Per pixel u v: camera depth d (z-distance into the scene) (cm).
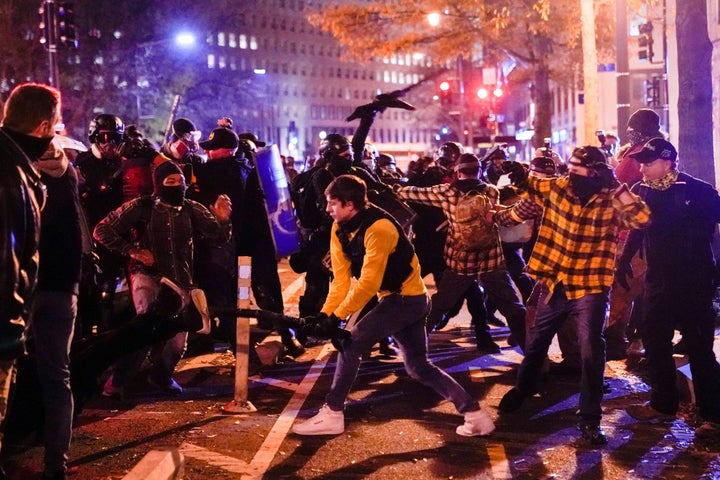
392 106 857
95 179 796
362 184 581
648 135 770
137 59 5641
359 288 571
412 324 609
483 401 714
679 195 620
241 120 11750
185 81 5884
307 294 879
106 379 777
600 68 2855
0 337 393
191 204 697
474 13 2636
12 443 563
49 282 485
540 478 538
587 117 1711
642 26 2303
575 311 616
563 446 598
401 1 2692
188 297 599
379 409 691
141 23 5447
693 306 626
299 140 13000
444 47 2750
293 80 12888
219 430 632
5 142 403
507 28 2659
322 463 564
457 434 623
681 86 1144
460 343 962
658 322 641
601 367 607
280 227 845
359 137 864
